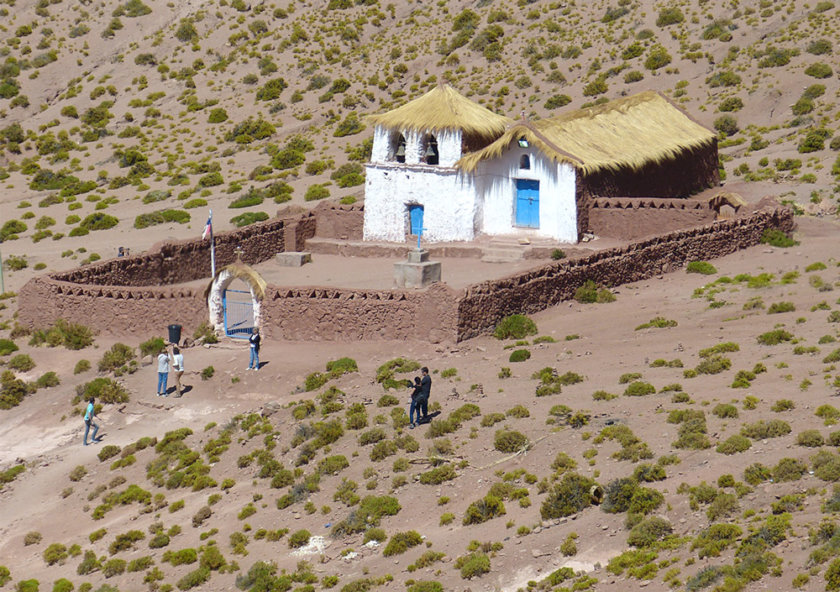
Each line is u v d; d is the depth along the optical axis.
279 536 34.53
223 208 93.62
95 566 35.84
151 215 91.44
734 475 30.52
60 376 53.00
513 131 68.25
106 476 43.44
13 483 44.38
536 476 34.12
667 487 30.97
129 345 55.59
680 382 39.94
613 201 68.62
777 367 39.56
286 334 53.47
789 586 24.25
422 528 32.97
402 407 42.56
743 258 60.69
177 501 39.19
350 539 33.38
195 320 55.38
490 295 51.50
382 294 51.66
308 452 39.88
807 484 28.95
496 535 31.05
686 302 52.84
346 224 75.81
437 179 71.19
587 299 55.28
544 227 69.44
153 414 48.47
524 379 43.88
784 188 75.94
